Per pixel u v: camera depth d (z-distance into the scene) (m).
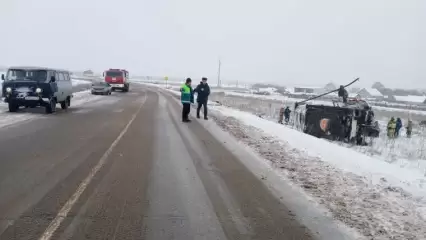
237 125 15.34
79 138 10.37
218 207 5.26
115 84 41.72
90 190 5.73
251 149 9.93
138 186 6.05
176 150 9.25
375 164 8.56
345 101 19.67
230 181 6.63
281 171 7.57
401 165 12.16
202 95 17.06
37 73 16.19
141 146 9.54
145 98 31.98
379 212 5.39
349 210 5.41
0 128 11.57
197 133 12.46
